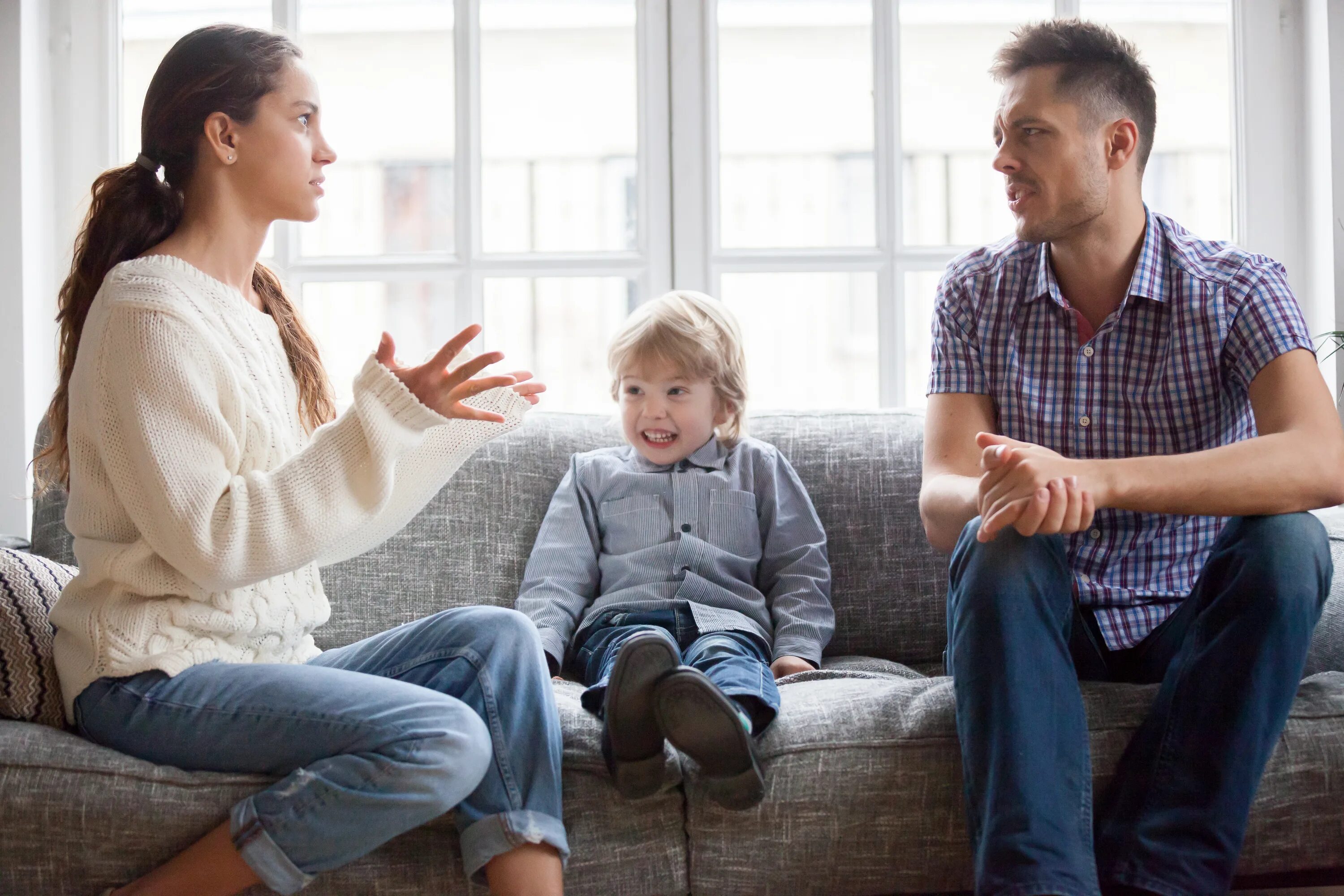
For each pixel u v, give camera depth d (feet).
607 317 7.70
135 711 4.19
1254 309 4.95
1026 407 5.28
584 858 4.37
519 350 7.69
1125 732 4.46
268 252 7.56
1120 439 5.20
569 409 7.70
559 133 7.66
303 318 5.23
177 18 7.55
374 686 4.23
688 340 5.98
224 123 4.53
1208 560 4.55
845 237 7.73
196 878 4.01
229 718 4.16
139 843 4.11
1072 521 4.20
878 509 6.27
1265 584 4.22
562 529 6.02
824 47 7.66
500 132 7.66
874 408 7.13
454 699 4.26
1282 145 7.61
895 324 7.65
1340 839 4.45
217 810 4.13
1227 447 4.48
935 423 5.36
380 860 4.28
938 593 6.17
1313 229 7.50
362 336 7.64
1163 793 4.19
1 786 4.12
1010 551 4.31
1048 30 5.05
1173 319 5.09
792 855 4.40
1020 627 4.20
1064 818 3.96
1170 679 4.37
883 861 4.42
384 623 5.98
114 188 4.62
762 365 7.73
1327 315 7.36
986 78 7.68
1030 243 5.22
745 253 7.63
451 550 6.11
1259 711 4.17
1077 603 5.08
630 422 6.10
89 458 4.31
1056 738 4.09
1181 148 7.72
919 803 4.41
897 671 5.67
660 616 5.56
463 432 4.79
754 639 5.46
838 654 6.17
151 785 4.15
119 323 4.19
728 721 4.13
